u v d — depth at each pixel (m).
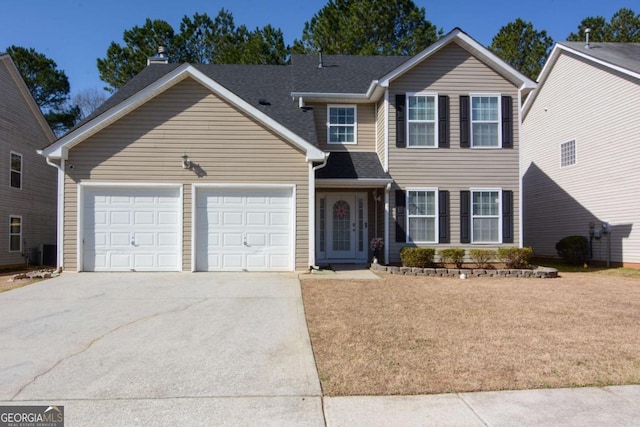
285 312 7.35
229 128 11.88
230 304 7.96
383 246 13.48
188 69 11.63
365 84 15.05
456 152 13.73
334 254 14.52
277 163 11.95
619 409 3.84
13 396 4.16
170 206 11.80
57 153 11.34
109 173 11.64
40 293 8.93
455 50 13.83
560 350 5.35
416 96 13.73
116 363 5.01
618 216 14.73
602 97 15.48
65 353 5.34
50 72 32.06
